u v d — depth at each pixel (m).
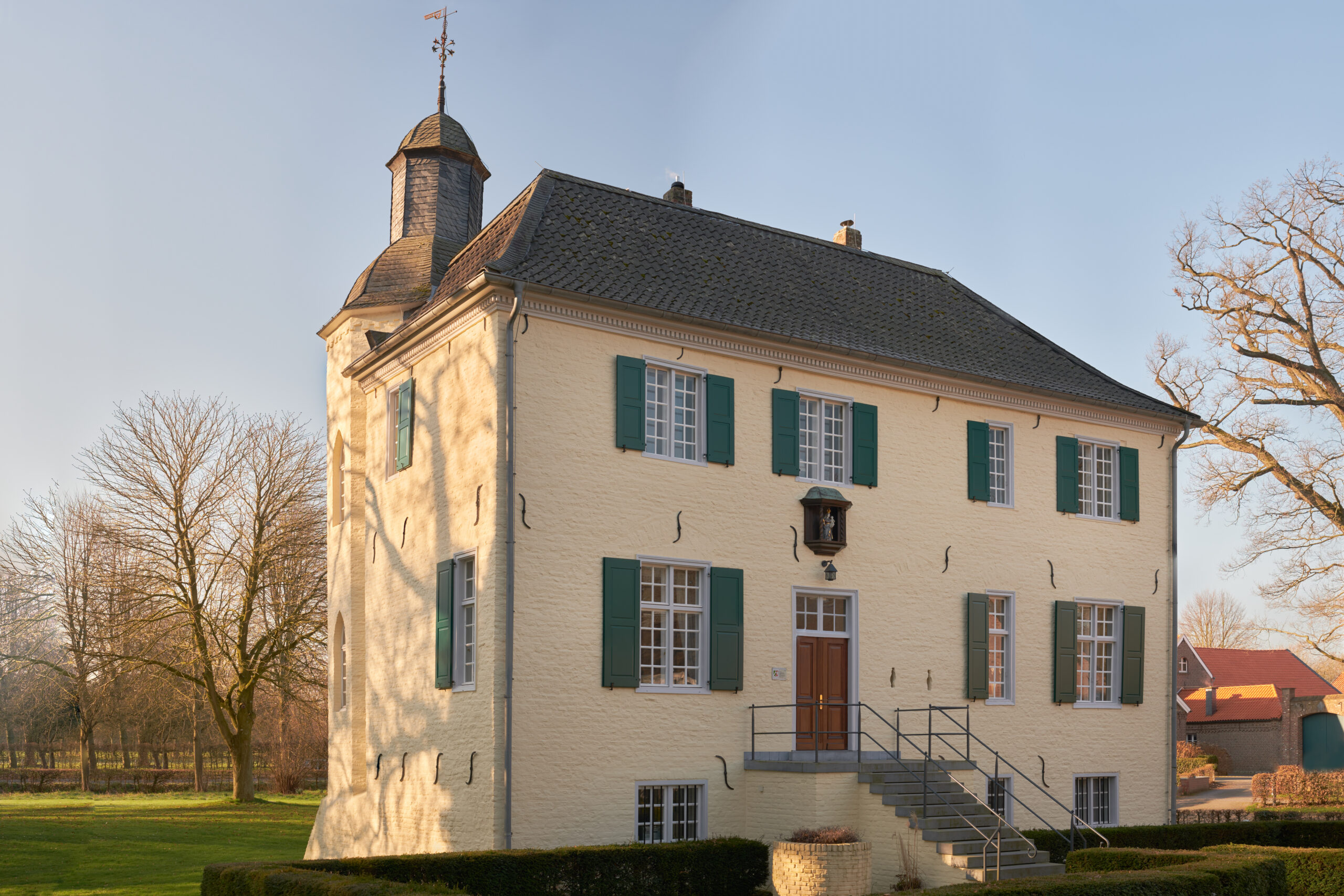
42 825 27.92
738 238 21.81
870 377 19.83
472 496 16.70
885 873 16.41
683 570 17.64
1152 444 23.69
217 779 43.41
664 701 17.00
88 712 41.69
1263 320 33.75
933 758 19.55
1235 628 76.94
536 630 15.97
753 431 18.47
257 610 37.75
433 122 24.47
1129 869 14.69
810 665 18.70
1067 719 21.45
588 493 16.69
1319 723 44.38
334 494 23.11
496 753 15.49
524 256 17.25
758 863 15.84
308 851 21.66
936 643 19.95
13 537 39.53
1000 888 12.19
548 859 13.85
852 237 26.19
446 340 17.88
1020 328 24.41
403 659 18.50
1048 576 21.62
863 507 19.48
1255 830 20.75
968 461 20.89
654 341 17.64
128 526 35.91
